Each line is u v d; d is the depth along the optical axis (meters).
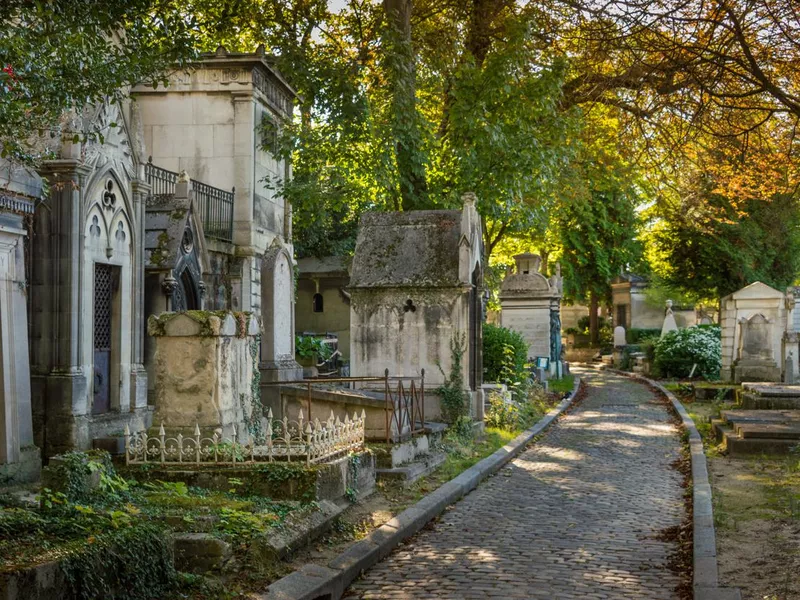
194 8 16.44
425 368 19.08
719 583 7.56
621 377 42.16
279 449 10.52
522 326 39.12
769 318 30.09
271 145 21.42
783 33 9.91
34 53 8.63
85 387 13.05
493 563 8.79
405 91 21.94
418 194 23.20
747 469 14.25
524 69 23.67
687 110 14.52
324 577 7.66
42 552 5.92
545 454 17.42
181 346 10.82
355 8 24.98
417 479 13.26
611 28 10.89
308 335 32.22
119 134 14.27
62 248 12.81
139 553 6.55
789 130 13.32
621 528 10.55
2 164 10.74
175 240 16.06
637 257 55.19
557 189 27.45
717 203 42.88
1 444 11.02
